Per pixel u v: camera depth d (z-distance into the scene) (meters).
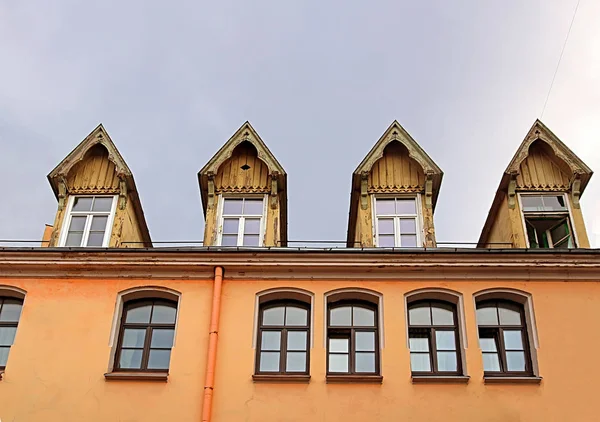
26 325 15.22
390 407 13.98
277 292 15.59
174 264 15.84
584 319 15.00
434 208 18.12
